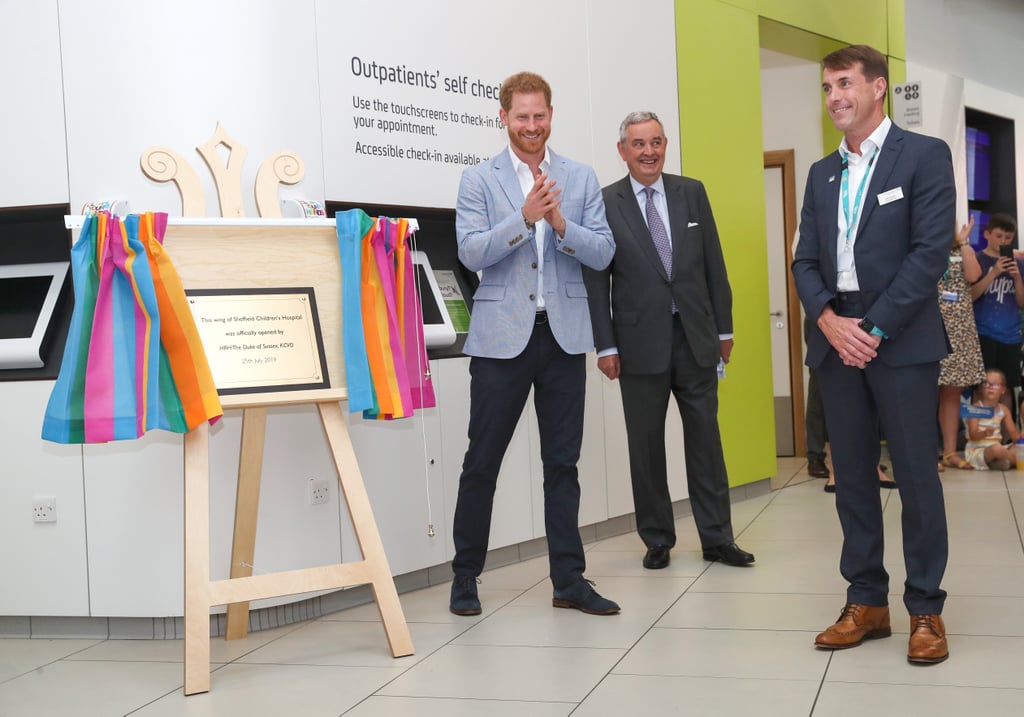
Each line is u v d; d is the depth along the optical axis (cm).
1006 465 636
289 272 304
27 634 354
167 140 338
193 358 280
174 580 342
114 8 336
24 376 348
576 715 243
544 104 332
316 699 265
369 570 301
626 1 501
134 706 269
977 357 648
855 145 291
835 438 294
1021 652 275
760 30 620
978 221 869
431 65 405
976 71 870
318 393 299
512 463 431
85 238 274
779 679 262
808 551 421
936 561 276
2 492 351
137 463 343
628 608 344
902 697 245
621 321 400
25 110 340
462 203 339
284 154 329
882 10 711
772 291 740
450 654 301
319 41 367
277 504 354
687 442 411
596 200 348
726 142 568
